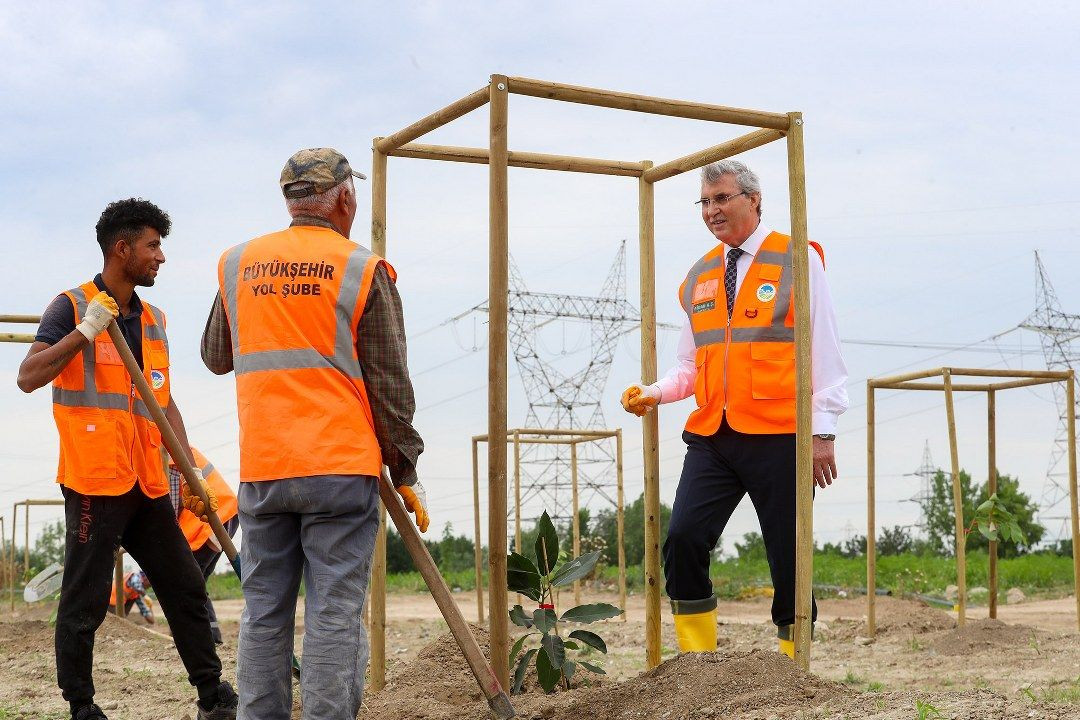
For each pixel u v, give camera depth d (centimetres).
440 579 341
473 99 379
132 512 415
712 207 445
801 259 402
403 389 319
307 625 306
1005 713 304
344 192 330
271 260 315
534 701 405
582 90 376
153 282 429
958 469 736
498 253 365
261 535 312
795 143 404
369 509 311
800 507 399
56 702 528
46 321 405
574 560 425
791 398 425
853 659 653
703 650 430
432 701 424
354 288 309
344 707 303
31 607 1300
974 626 709
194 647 421
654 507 451
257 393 309
